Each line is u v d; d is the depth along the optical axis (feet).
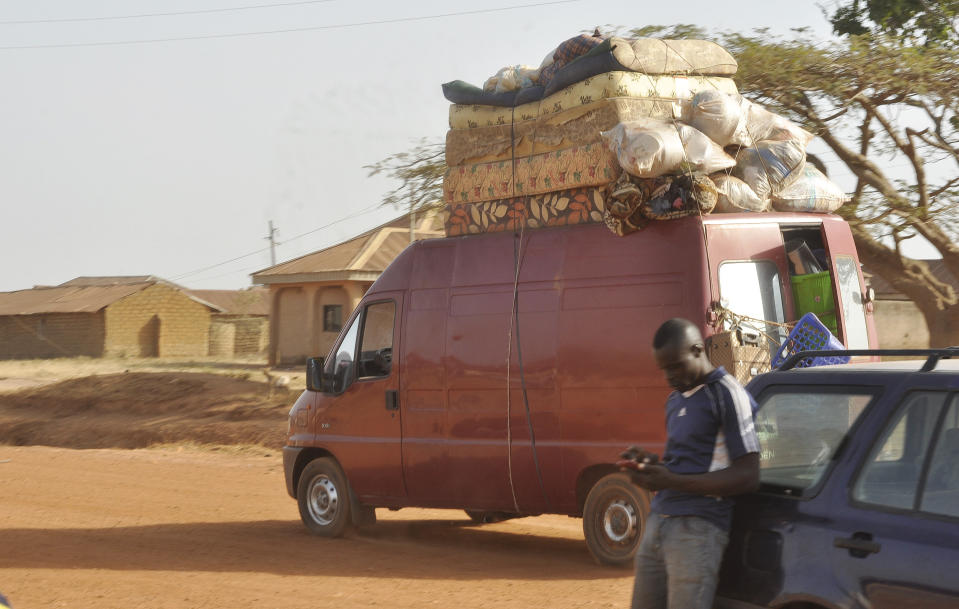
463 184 32.86
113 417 83.97
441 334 31.91
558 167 29.96
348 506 34.55
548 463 29.32
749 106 29.96
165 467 55.77
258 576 28.63
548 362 29.37
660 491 15.21
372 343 34.12
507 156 31.81
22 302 208.23
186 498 44.65
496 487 30.63
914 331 113.29
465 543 33.94
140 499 44.39
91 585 27.68
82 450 65.98
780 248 28.37
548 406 29.35
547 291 29.66
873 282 132.67
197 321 202.08
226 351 206.80
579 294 28.99
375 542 34.09
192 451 67.97
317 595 26.22
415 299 32.76
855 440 14.34
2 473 53.47
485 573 28.66
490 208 32.17
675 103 29.07
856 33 75.20
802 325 26.09
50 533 36.06
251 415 75.10
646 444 27.43
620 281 28.25
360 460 33.83
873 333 30.12
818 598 13.80
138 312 193.88
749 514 14.99
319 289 132.57
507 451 30.17
